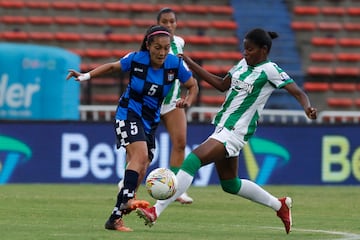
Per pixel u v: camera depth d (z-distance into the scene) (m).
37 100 59.88
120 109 28.42
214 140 27.56
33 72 59.81
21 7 81.50
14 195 43.81
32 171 55.53
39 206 37.78
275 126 58.84
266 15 85.81
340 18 87.50
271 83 27.62
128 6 83.81
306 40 85.19
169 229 29.42
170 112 39.22
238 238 26.69
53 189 49.38
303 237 27.47
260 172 58.56
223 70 80.50
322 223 33.34
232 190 28.80
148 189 26.41
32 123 55.59
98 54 79.19
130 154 27.86
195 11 84.50
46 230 27.95
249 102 27.67
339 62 84.56
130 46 81.00
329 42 85.25
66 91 60.50
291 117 66.38
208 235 27.47
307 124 59.34
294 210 39.38
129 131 27.95
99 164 56.19
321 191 52.50
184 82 28.98
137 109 28.30
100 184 55.16
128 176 27.48
